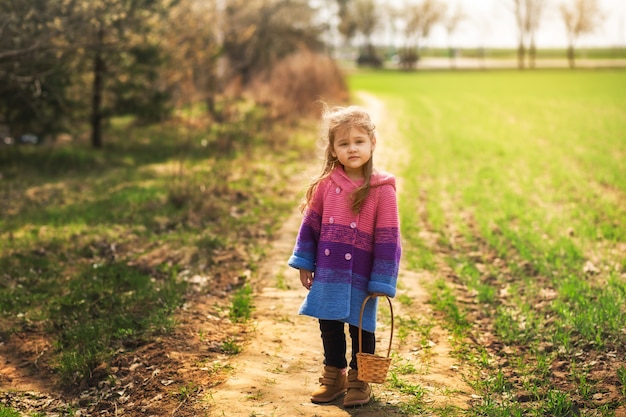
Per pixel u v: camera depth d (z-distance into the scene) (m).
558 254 7.74
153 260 7.63
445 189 12.59
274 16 32.94
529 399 4.36
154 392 4.57
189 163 15.39
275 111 23.78
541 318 5.68
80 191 12.27
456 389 4.50
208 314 6.05
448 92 46.94
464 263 7.65
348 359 5.01
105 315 6.04
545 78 67.56
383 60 111.12
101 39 14.11
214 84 21.89
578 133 21.80
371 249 4.01
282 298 6.54
